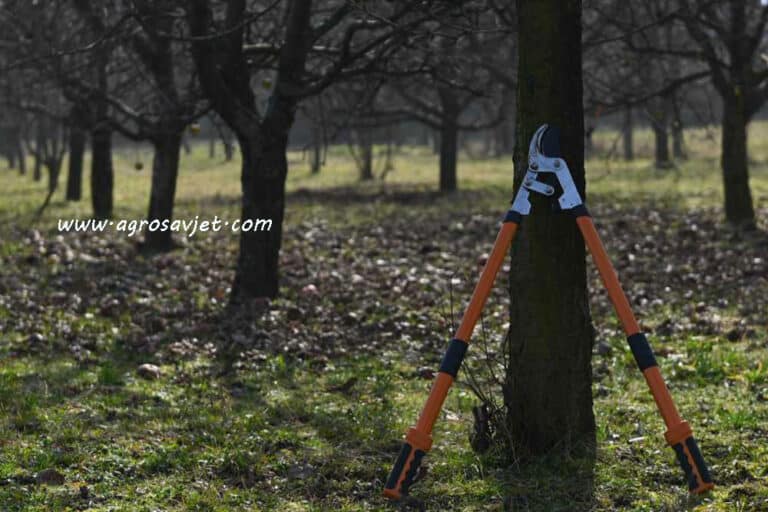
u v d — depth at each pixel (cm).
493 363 912
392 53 1163
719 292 1255
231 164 5347
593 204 2459
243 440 705
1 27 1642
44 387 838
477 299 551
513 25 1055
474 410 659
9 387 836
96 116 1822
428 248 1661
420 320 1120
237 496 605
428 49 1134
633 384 845
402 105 2894
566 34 608
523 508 573
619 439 687
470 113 5847
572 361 629
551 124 606
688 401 786
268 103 1220
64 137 2214
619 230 1891
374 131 4431
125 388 847
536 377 629
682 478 614
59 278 1391
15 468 641
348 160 5459
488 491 595
